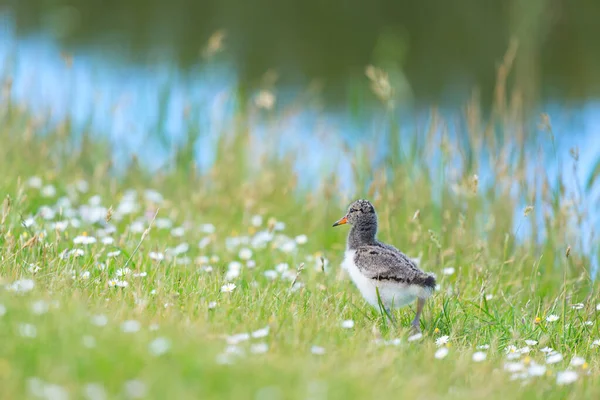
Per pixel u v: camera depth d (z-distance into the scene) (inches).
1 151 623.2
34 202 561.6
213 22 1224.8
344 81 1025.5
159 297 376.5
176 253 485.4
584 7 1221.7
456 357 361.1
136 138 738.8
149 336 311.4
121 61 975.0
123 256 458.3
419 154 636.7
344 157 701.3
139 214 589.6
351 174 659.4
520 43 991.0
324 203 625.6
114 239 505.0
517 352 380.2
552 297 488.7
